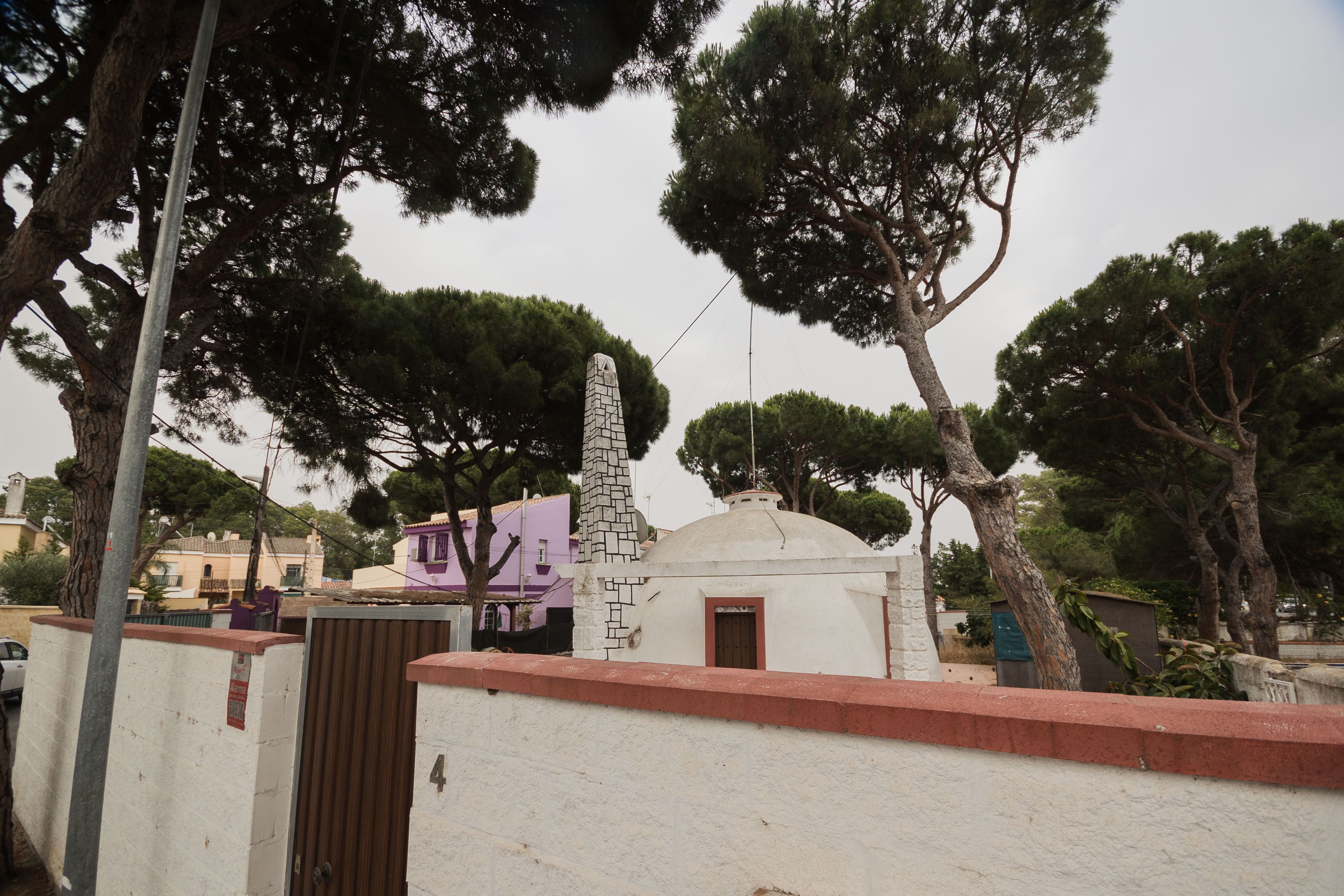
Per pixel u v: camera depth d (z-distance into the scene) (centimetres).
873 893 138
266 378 1169
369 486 1388
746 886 155
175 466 2319
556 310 1431
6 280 523
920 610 766
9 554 2177
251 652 328
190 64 792
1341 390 1355
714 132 939
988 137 972
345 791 294
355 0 753
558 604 2300
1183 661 678
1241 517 1155
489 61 812
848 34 921
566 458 1455
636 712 181
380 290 1264
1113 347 1257
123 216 880
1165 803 114
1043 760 125
